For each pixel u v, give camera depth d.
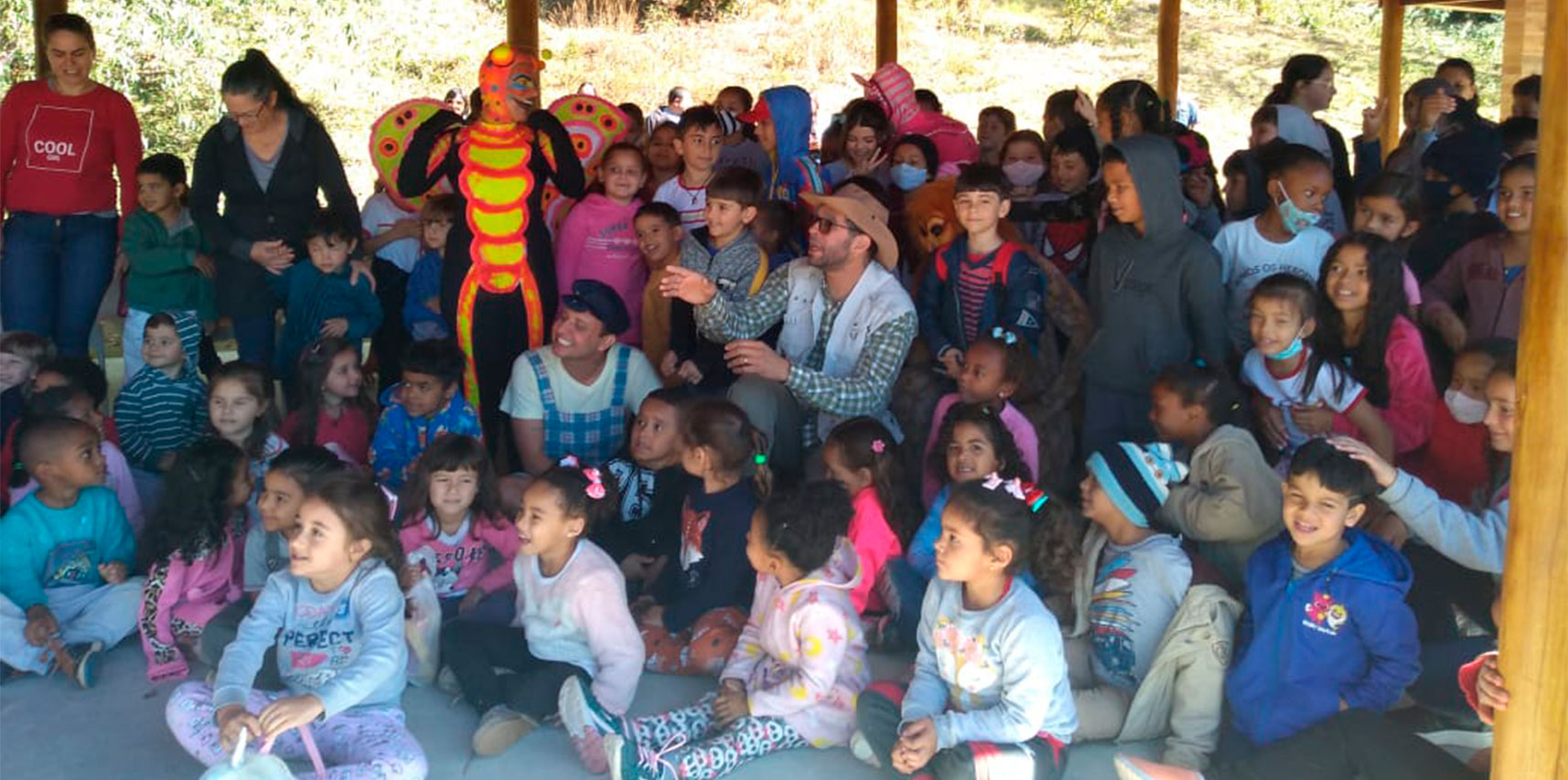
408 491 4.41
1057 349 5.22
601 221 5.75
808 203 5.52
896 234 6.20
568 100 6.50
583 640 3.99
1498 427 3.87
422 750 3.71
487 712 3.95
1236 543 4.20
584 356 4.98
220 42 14.78
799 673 3.75
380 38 16.36
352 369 5.27
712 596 4.32
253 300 6.03
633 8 18.88
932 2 19.52
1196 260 4.70
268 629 3.74
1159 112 6.21
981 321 5.17
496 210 5.15
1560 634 2.84
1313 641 3.60
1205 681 3.74
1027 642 3.48
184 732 3.67
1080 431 5.35
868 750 3.75
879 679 4.17
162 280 6.09
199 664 4.39
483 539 4.47
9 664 4.25
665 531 4.75
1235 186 6.42
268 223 5.96
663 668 4.32
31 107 6.19
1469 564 3.71
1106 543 4.05
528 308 5.33
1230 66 18.67
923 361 5.34
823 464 4.77
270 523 4.11
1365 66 18.72
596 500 3.99
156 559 4.29
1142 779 3.42
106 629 4.39
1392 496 3.65
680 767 3.64
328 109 15.16
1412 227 5.16
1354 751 3.45
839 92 17.06
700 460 4.34
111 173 6.36
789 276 5.25
